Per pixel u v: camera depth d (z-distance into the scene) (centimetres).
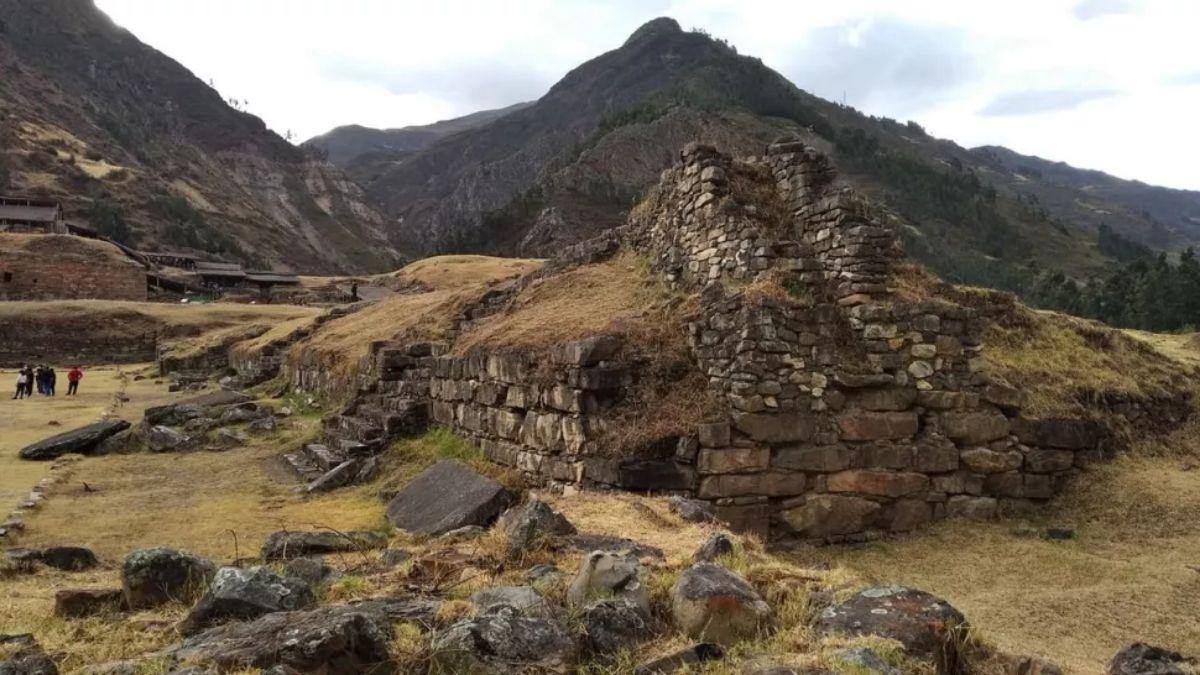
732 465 1133
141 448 1933
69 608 672
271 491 1491
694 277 1551
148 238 13888
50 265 6450
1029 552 1137
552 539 760
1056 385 1584
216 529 1194
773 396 1170
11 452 1847
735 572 630
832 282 1352
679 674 500
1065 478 1382
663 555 743
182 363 4159
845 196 1369
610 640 546
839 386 1223
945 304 1323
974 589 998
